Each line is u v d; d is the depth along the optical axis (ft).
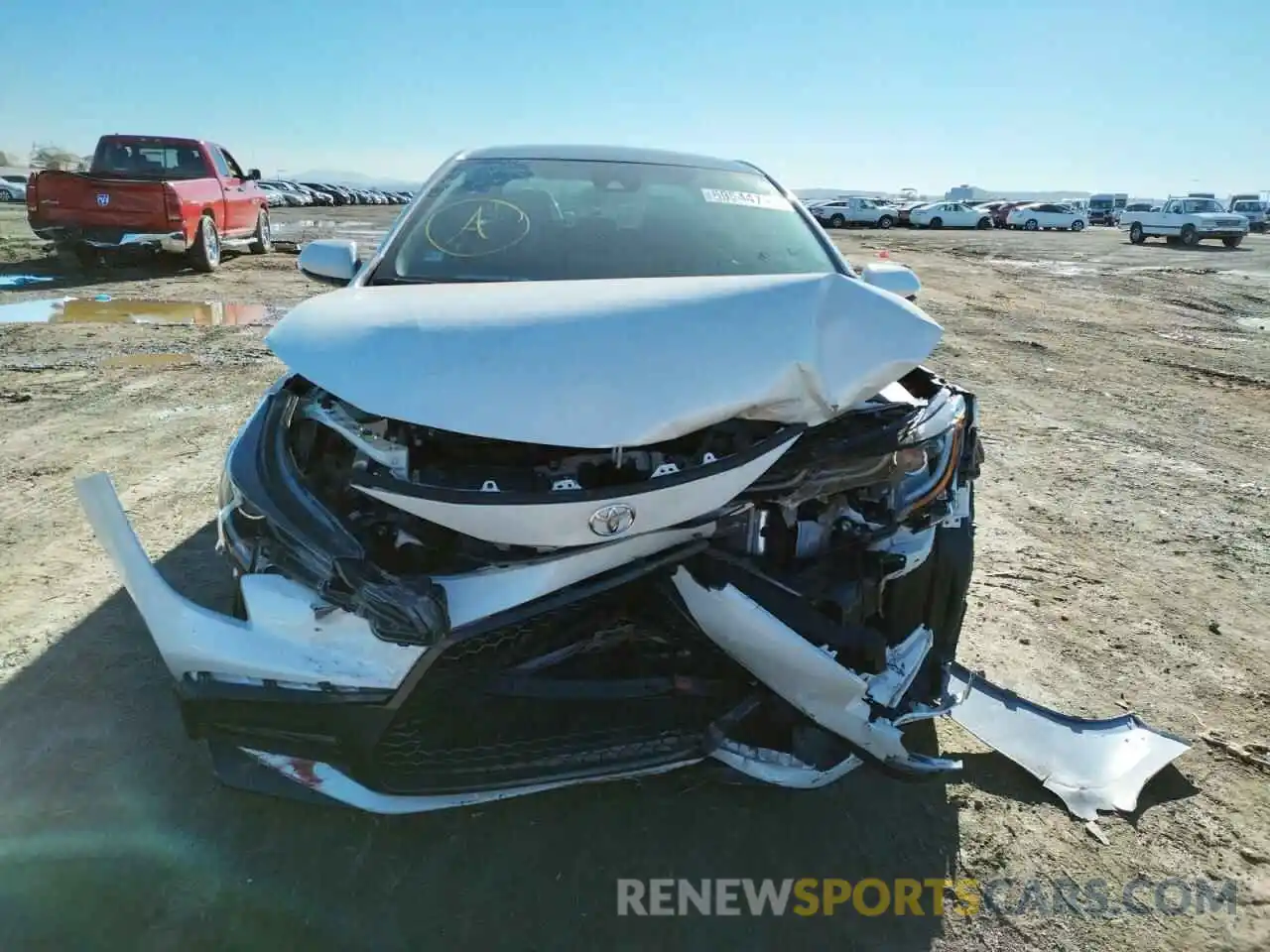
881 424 7.37
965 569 7.60
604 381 5.96
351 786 6.40
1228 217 100.17
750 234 10.51
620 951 6.19
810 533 7.03
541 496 5.86
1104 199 197.16
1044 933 6.52
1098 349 31.50
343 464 6.79
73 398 18.71
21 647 9.34
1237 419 22.03
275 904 6.38
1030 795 7.93
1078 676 9.89
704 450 6.39
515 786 6.48
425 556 6.46
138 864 6.66
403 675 6.05
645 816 7.47
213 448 15.69
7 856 6.67
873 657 6.66
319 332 6.49
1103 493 16.08
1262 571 12.82
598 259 9.71
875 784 8.01
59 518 12.62
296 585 6.26
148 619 6.29
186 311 30.07
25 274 38.14
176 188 37.29
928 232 127.95
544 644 6.66
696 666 6.91
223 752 6.76
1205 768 8.44
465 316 6.45
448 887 6.64
